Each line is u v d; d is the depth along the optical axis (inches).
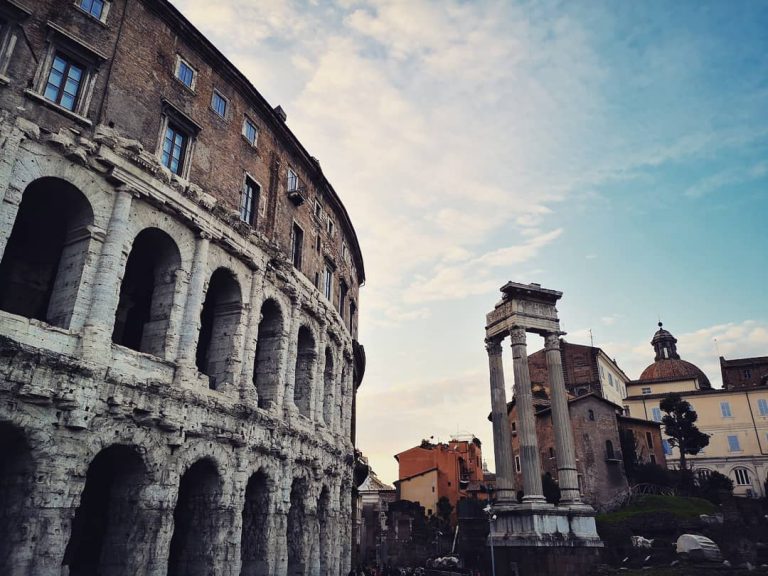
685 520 2114.9
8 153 924.6
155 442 1026.7
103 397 949.8
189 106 1301.7
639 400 4092.0
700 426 3902.6
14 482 861.8
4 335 834.2
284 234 1609.3
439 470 4018.2
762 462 3695.9
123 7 1178.0
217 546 1128.2
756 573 1652.3
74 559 1082.1
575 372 3730.3
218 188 1348.4
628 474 3009.4
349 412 2057.1
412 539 3051.2
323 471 1621.6
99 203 1047.6
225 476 1171.3
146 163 1125.7
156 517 1001.5
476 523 2315.5
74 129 1024.2
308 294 1675.7
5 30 985.5
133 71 1168.8
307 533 1487.5
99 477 1147.3
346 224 2178.9
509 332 2206.0
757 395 3843.5
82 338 959.6
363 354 2474.2
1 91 951.0
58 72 1050.7
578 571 1796.3
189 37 1323.8
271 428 1323.8
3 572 812.0
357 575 1916.8
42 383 870.4
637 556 1940.2
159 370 1082.7
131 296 1291.8
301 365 1678.2
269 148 1587.1
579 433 2970.0
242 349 1309.1
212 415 1155.3
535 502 1881.2
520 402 2044.8
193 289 1192.2
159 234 1182.9
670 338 4768.7
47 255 1159.6
